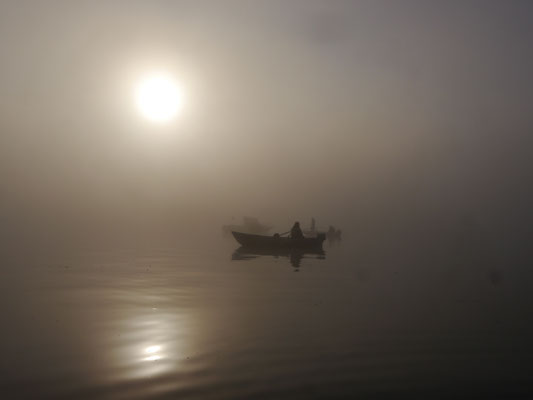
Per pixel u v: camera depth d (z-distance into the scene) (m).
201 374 11.49
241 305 18.88
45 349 13.00
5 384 10.66
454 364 12.45
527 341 14.54
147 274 25.97
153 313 17.27
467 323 16.58
